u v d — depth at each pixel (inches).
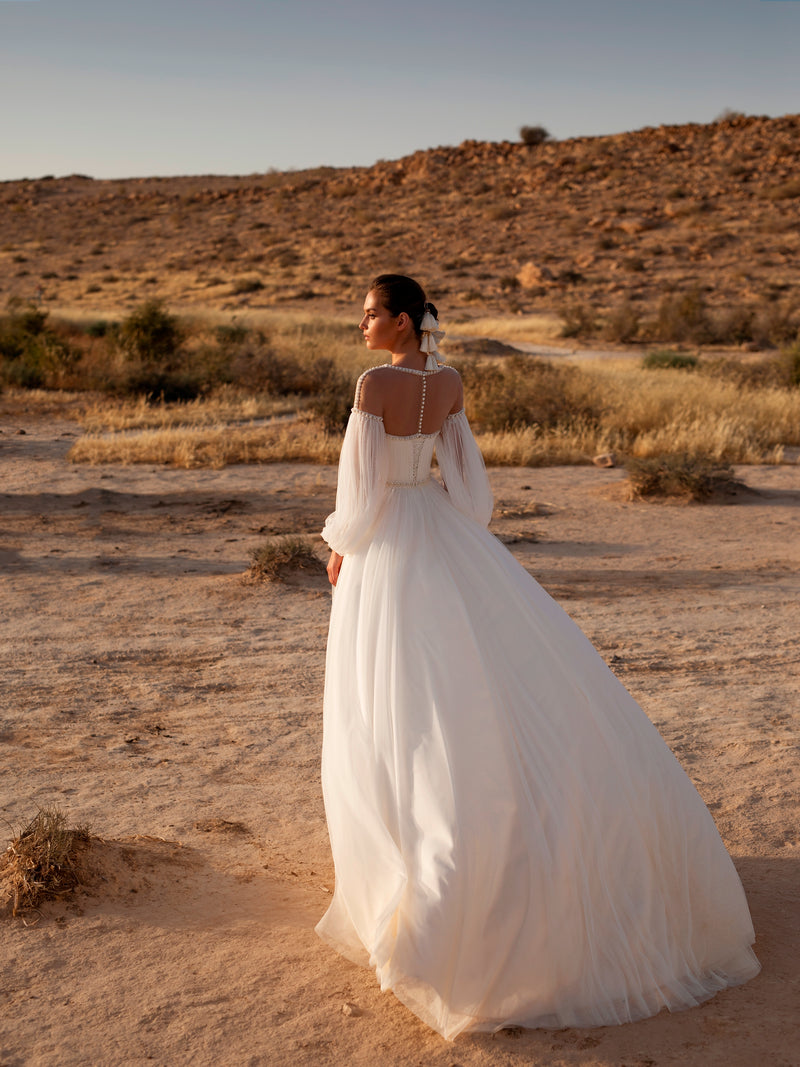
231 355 990.4
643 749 109.7
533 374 817.5
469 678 104.0
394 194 3693.4
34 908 119.3
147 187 4709.6
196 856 141.2
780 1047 96.0
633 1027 99.5
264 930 118.9
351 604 112.5
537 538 408.2
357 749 106.7
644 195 3093.0
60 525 419.2
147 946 113.3
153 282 2527.1
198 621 288.0
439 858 97.8
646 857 105.3
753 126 3737.7
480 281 2383.1
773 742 195.6
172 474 546.0
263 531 415.5
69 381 948.0
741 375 935.0
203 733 203.3
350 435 111.7
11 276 2721.5
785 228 2527.1
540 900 98.0
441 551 112.1
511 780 100.3
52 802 163.3
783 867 140.9
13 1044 94.8
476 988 97.5
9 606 298.8
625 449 633.0
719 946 111.5
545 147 3959.2
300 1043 96.0
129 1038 96.1
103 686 231.6
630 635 277.3
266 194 4040.4
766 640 273.0
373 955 98.7
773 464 608.1
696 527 434.3
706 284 2161.7
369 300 114.6
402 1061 93.4
